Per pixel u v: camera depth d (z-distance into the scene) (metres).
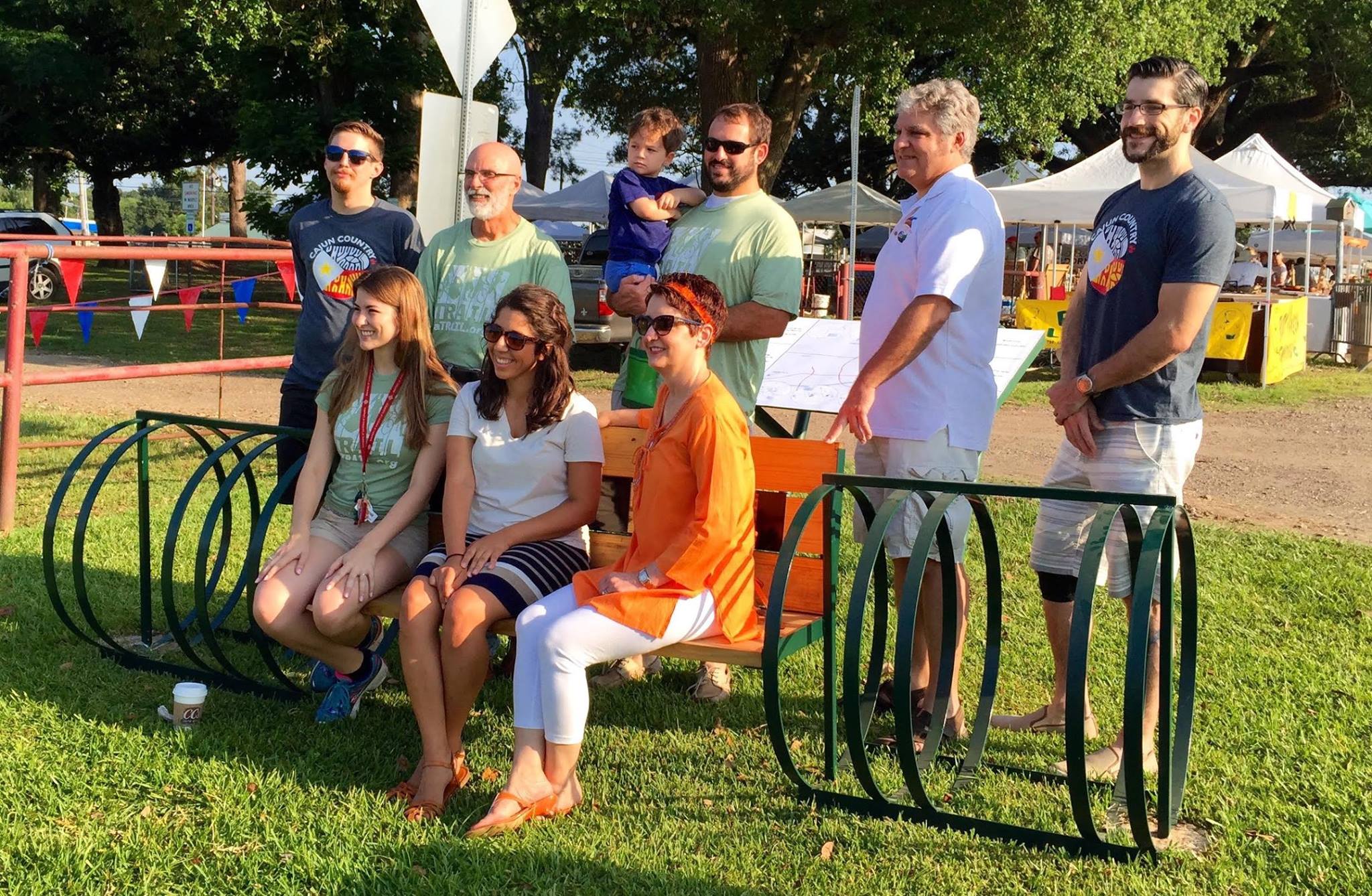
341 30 18.27
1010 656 4.87
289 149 18.81
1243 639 5.04
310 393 4.88
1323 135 36.81
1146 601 2.95
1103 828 3.33
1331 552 6.52
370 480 4.03
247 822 3.23
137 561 5.82
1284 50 26.50
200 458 8.57
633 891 2.94
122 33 31.92
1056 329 17.25
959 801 3.53
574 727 3.31
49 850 3.06
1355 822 3.35
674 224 4.61
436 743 3.42
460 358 4.51
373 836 3.18
